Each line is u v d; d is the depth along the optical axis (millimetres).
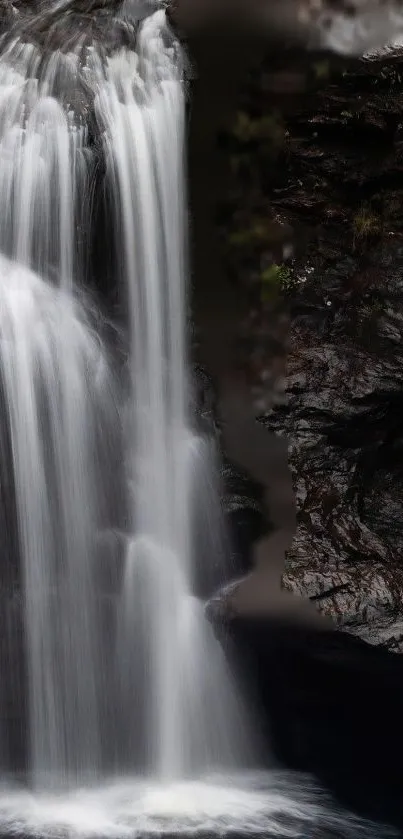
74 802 5918
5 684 6129
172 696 6449
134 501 6656
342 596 6719
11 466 6266
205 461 6953
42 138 7055
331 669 6824
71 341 6652
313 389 7262
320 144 7434
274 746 6754
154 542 6676
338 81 7371
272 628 6746
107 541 6508
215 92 7176
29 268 6980
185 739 6438
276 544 6949
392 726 7078
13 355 6418
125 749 6293
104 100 7125
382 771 6871
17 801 5902
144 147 7055
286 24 7219
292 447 7180
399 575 6855
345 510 7129
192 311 7152
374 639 6590
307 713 6949
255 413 7164
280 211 7355
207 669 6578
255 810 5988
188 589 6703
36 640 6203
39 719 6176
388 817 6027
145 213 7039
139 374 6891
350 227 7492
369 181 7523
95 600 6387
